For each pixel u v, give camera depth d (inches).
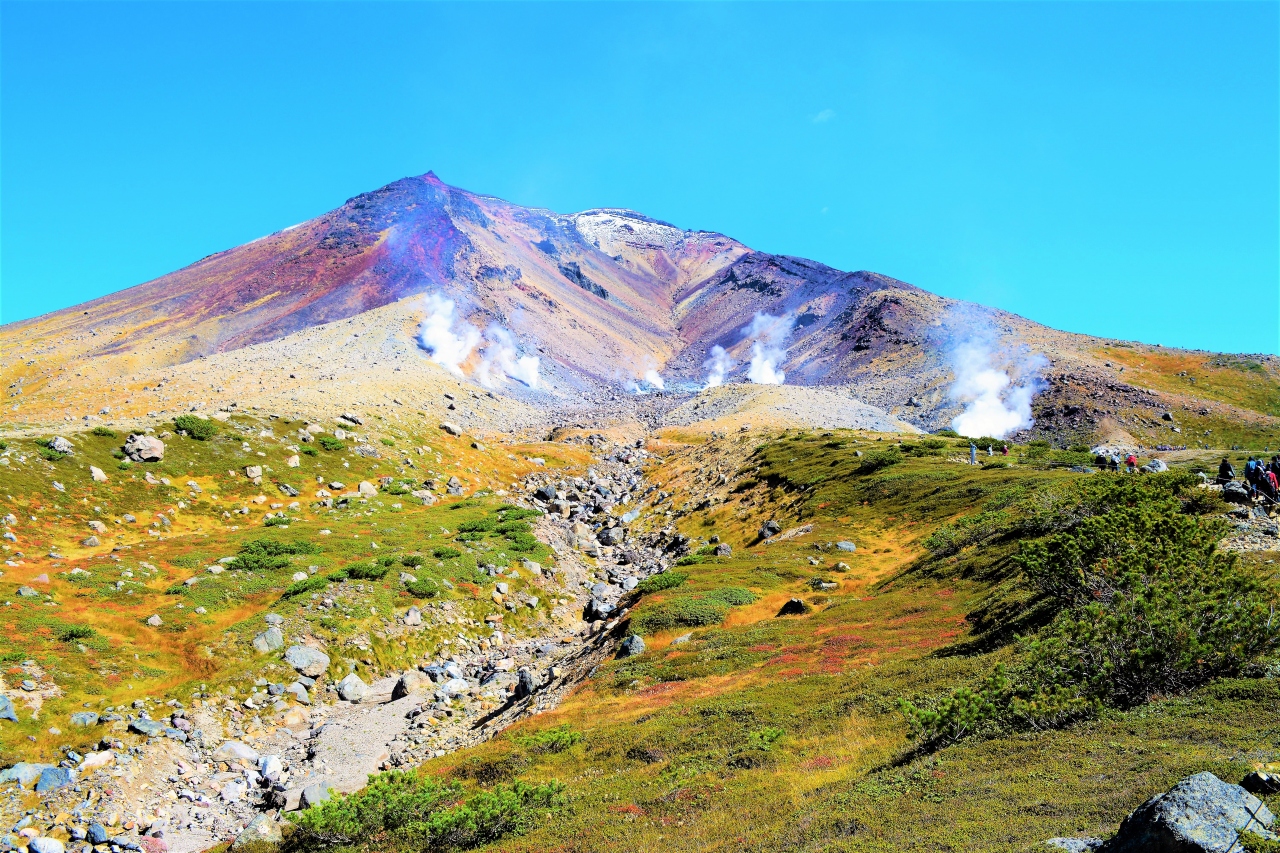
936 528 2017.7
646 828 637.3
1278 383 6299.2
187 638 1493.6
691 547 2721.5
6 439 2239.2
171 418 2866.6
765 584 1835.6
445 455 3720.5
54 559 1769.2
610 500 3683.6
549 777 872.3
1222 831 321.7
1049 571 941.2
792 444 3597.4
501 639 1878.7
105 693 1256.2
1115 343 7805.1
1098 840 383.2
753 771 737.6
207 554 1900.8
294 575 1836.9
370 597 1803.6
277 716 1368.1
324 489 2815.0
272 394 4252.0
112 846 946.1
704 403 6107.3
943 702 685.3
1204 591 690.2
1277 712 514.6
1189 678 617.0
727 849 543.2
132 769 1095.0
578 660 1590.8
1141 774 467.8
